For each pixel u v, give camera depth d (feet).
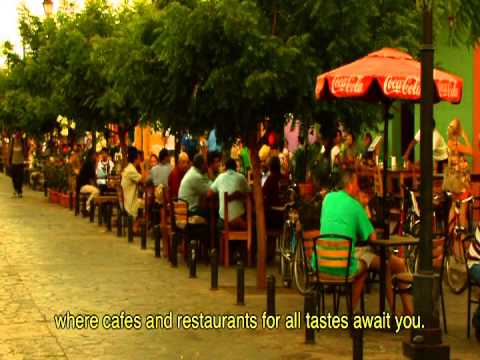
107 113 74.54
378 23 41.19
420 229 28.94
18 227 73.87
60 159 109.19
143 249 59.21
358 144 68.54
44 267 50.24
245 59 37.88
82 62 74.43
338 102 41.24
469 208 53.47
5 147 186.80
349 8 37.73
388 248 34.76
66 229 72.54
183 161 58.85
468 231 48.06
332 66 39.32
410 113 75.36
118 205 70.85
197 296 40.96
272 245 53.21
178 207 52.85
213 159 61.11
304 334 32.91
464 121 70.28
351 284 33.01
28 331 33.63
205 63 39.34
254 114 41.75
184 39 38.68
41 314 36.76
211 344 31.53
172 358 29.58
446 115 72.02
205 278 46.50
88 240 64.64
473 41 32.14
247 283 45.11
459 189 53.42
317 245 33.22
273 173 52.26
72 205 93.81
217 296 40.98
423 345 28.58
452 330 33.86
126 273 48.16
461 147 56.18
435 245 33.32
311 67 38.86
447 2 27.53
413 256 42.73
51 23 87.30
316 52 39.83
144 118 47.60
